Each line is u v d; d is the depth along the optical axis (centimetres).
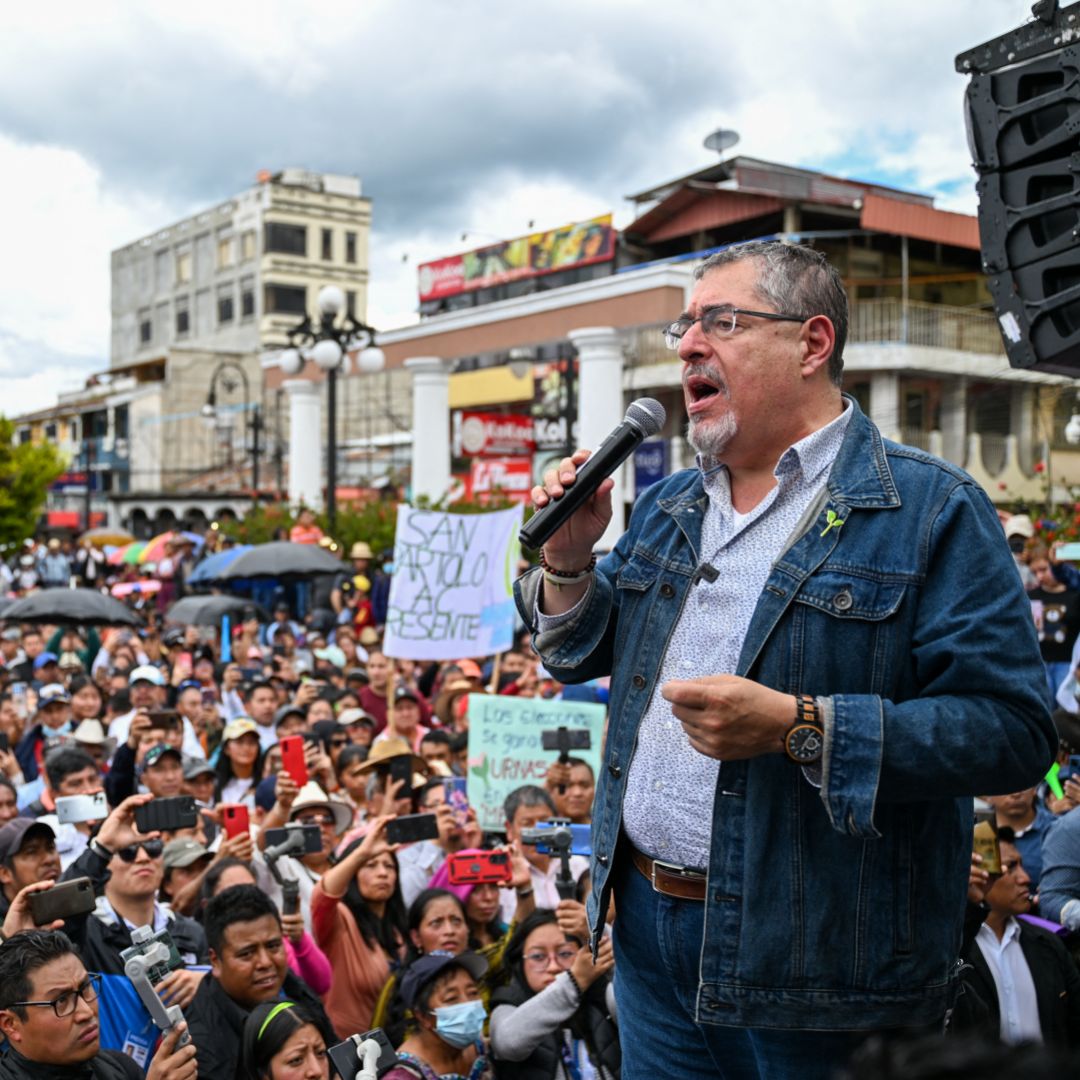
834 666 209
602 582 248
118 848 480
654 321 1873
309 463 2636
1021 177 337
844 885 207
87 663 1470
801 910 207
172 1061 371
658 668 229
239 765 837
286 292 6500
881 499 214
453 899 537
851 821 192
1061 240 328
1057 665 931
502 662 1202
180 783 661
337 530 1791
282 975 452
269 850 539
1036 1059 84
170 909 531
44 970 358
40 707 904
